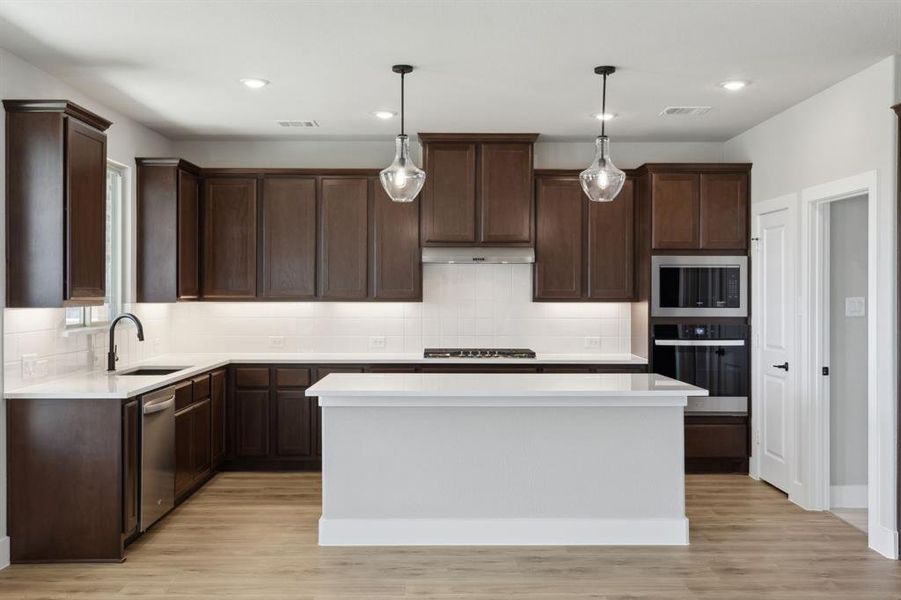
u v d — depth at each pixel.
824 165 4.68
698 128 5.80
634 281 6.14
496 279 6.42
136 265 5.50
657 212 5.82
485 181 5.99
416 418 4.13
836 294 4.89
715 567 3.76
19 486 3.82
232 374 5.88
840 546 4.09
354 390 3.89
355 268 6.11
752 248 5.75
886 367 4.00
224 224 6.07
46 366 4.22
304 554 3.95
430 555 3.94
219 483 5.50
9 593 3.42
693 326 5.81
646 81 4.52
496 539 4.12
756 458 5.67
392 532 4.11
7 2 3.28
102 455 3.82
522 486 4.14
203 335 6.36
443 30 3.66
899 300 3.91
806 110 4.92
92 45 3.84
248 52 3.98
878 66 4.13
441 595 3.39
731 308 5.82
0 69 3.83
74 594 3.41
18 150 3.79
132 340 5.48
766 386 5.53
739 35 3.73
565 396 3.98
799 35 3.73
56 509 3.82
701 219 5.82
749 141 5.82
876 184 4.11
